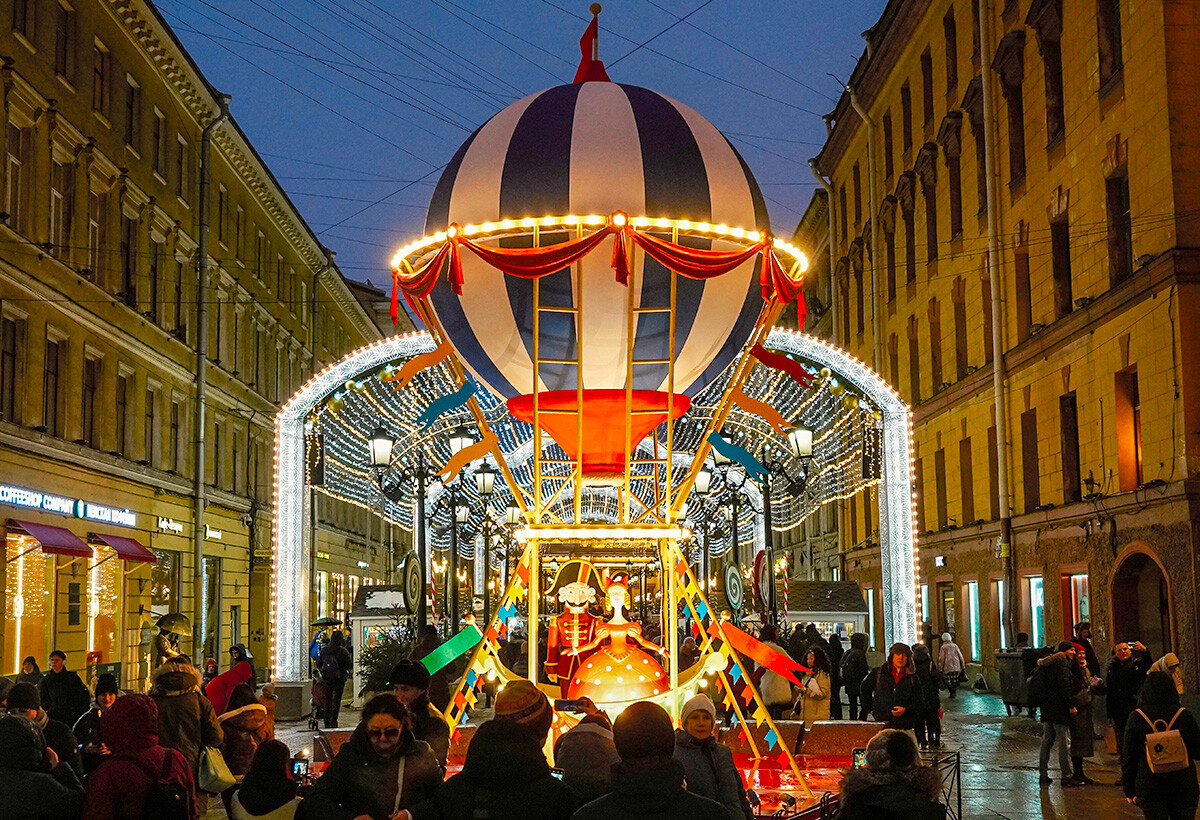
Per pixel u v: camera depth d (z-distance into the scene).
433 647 17.31
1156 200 20.52
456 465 11.33
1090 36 23.45
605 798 4.79
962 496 32.44
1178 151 19.94
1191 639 19.41
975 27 30.83
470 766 5.18
